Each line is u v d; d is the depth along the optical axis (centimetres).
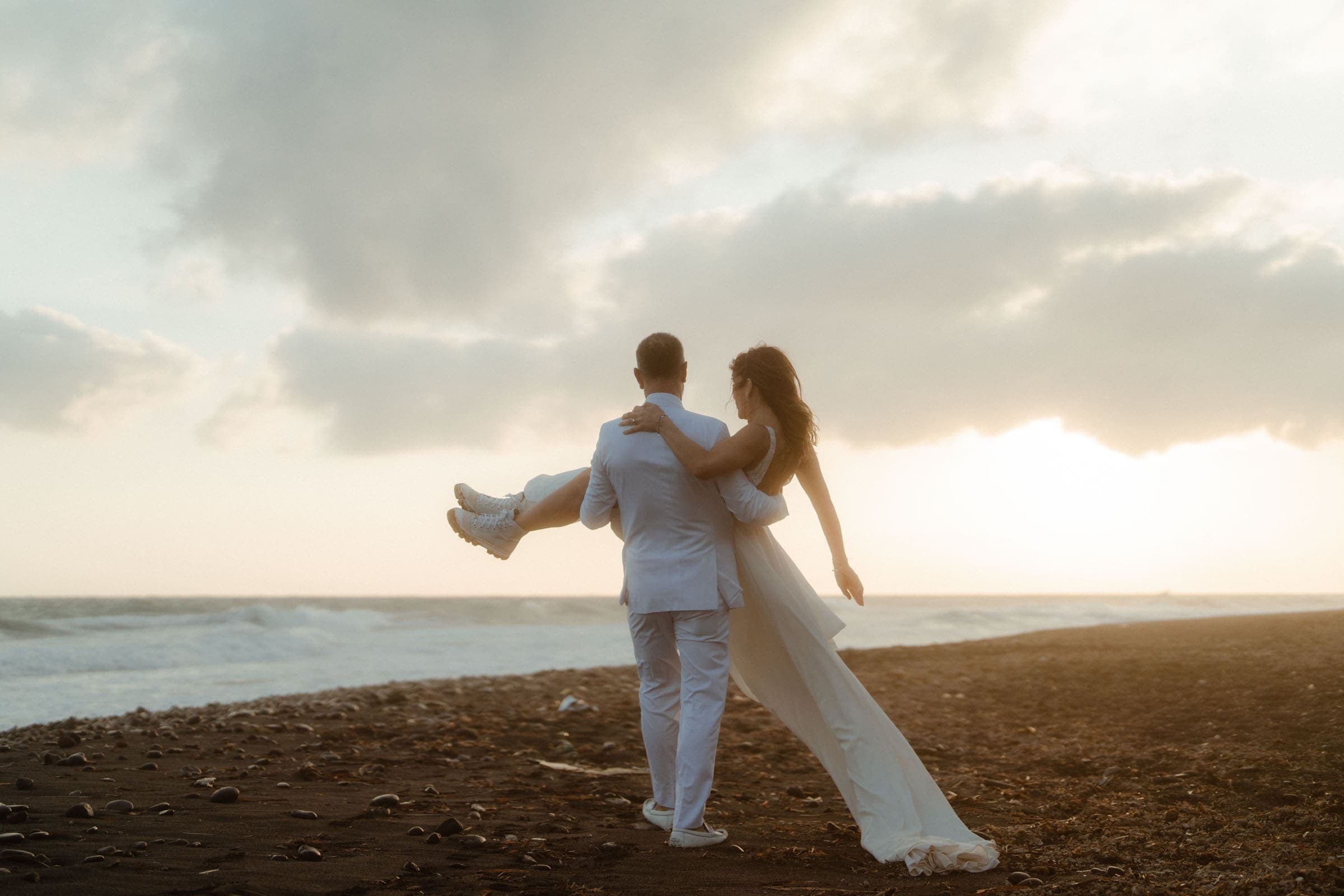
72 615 3966
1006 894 257
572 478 380
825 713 324
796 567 343
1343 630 1241
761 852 309
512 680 1059
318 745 562
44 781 415
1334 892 246
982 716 733
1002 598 14500
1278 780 420
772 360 336
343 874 263
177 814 346
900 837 297
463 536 397
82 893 229
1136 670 884
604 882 263
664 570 323
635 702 850
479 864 281
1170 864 295
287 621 2558
